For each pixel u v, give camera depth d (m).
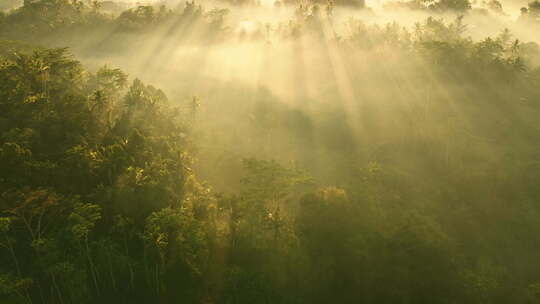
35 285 57.34
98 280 59.56
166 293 62.56
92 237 60.16
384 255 65.69
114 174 66.81
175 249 59.19
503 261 79.56
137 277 62.12
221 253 66.00
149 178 67.19
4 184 59.75
